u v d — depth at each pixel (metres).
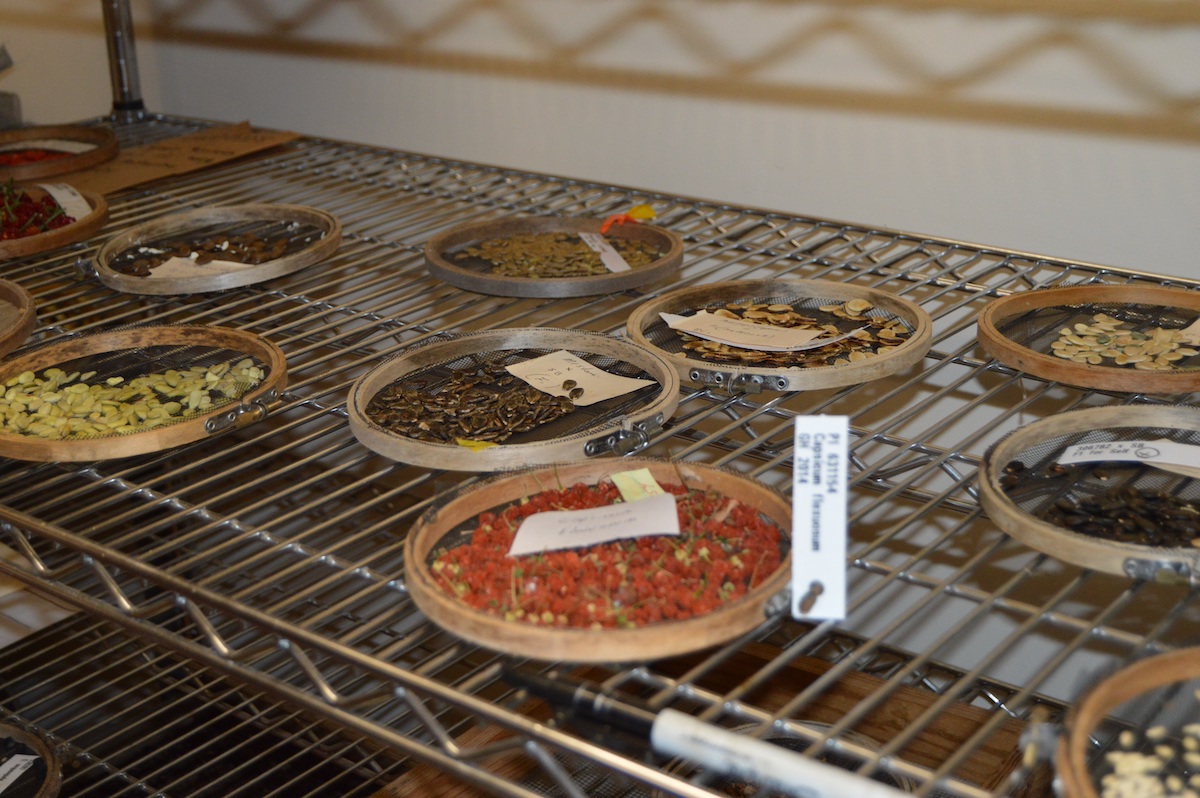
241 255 1.39
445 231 1.44
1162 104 1.35
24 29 2.41
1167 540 0.77
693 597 0.70
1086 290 1.19
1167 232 1.39
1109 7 1.35
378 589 0.77
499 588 0.72
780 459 0.91
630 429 0.93
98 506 0.87
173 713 1.56
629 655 0.66
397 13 2.02
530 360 1.11
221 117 2.36
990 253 1.33
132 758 1.46
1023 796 1.06
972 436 0.95
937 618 1.57
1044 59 1.41
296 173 1.77
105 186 1.67
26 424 0.98
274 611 0.73
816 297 1.25
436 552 0.78
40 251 1.44
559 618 0.68
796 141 1.65
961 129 1.50
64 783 1.36
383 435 0.92
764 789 0.62
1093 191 1.43
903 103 1.54
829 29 1.57
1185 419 0.92
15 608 1.59
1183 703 0.64
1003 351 1.07
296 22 2.16
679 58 1.73
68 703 1.43
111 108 2.29
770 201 1.71
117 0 2.06
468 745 1.25
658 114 1.78
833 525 0.69
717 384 1.04
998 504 0.80
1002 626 1.52
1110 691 0.61
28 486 1.44
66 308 1.30
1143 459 0.87
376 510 1.87
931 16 1.48
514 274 1.32
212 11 2.27
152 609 0.77
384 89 2.10
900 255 1.35
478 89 1.97
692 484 0.84
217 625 1.74
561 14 1.83
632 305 1.35
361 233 1.55
